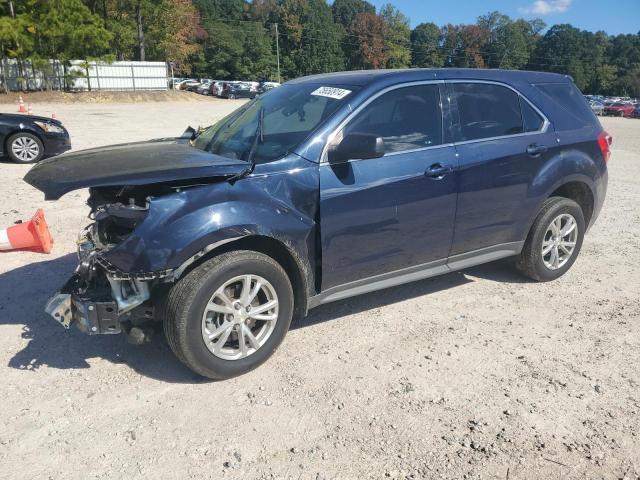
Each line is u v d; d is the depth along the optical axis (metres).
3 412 3.13
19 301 4.54
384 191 3.86
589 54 126.94
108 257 3.17
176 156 3.69
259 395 3.33
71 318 3.34
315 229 3.65
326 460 2.80
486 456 2.84
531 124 4.76
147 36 60.56
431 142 4.15
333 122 3.74
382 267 4.05
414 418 3.14
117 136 16.00
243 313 3.42
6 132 10.94
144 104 38.72
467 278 5.32
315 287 3.82
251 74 99.81
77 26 38.22
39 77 38.84
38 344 3.88
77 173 3.32
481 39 125.38
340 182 3.69
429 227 4.17
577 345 4.04
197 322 3.24
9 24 34.66
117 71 45.16
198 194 3.28
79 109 30.64
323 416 3.14
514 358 3.83
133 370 3.59
